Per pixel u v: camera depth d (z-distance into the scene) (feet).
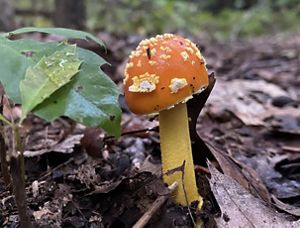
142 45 0.37
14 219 0.39
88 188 0.44
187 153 0.40
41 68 0.32
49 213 0.40
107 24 2.18
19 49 0.34
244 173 0.50
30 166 0.52
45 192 0.44
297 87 1.09
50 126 0.71
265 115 0.81
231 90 0.99
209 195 0.42
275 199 0.46
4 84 0.32
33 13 2.13
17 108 0.79
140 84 0.36
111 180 0.47
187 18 2.68
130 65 0.37
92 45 0.97
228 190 0.41
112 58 1.09
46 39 1.24
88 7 2.23
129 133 0.54
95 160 0.52
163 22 2.29
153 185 0.40
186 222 0.39
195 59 0.37
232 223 0.39
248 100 0.92
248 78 1.18
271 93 0.98
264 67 1.37
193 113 0.45
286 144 0.69
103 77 0.34
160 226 0.38
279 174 0.54
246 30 2.84
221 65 1.42
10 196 0.42
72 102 0.32
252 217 0.39
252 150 0.64
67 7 1.75
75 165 0.52
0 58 0.32
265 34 2.84
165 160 0.40
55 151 0.53
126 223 0.40
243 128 0.75
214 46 2.02
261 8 3.20
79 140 0.57
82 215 0.40
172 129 0.39
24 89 0.31
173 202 0.40
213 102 0.89
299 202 0.49
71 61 0.33
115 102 0.33
